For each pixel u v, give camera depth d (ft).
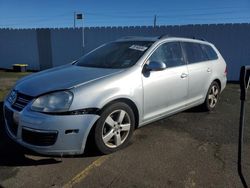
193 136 15.07
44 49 48.70
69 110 11.00
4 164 11.51
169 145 13.78
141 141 14.15
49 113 10.93
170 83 15.19
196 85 17.56
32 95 11.43
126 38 17.12
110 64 14.47
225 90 28.96
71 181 10.39
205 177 10.85
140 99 13.50
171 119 17.89
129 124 13.19
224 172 11.27
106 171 11.12
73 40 46.47
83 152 11.73
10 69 49.73
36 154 12.36
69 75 12.91
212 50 20.20
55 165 11.49
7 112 12.36
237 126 16.89
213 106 20.13
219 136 15.17
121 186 10.14
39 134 10.94
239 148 8.52
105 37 44.14
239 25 35.83
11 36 50.24
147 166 11.59
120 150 12.99
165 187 10.12
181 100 16.46
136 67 13.61
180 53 16.66
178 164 11.84
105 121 12.06
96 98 11.59
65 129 10.98
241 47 36.29
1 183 10.20
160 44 15.38
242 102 8.26
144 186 10.16
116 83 12.48
